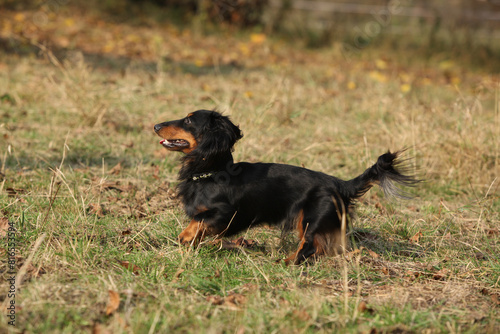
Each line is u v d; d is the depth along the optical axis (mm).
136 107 10719
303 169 5754
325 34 20781
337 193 5574
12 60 13109
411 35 21141
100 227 5844
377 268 5375
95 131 9242
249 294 4602
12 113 9758
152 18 21359
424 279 5207
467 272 5344
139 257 5215
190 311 4242
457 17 23094
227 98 10742
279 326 4086
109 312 4141
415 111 10430
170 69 14281
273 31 21312
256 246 5957
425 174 8305
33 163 7770
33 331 3855
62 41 15641
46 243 5227
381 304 4582
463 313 4465
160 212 6570
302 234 5555
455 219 6926
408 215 7113
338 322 4219
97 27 18719
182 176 5852
